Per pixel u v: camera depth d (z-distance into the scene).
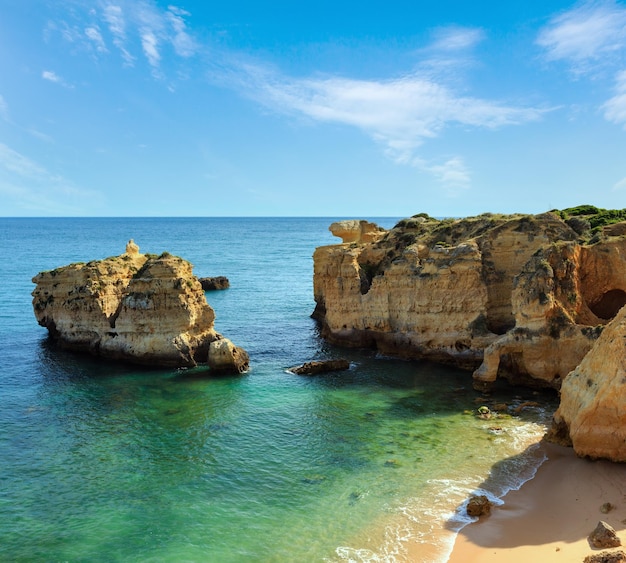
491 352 35.28
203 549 19.34
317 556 18.84
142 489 23.62
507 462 25.19
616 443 23.59
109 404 34.56
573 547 18.16
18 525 20.86
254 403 34.59
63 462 26.23
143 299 43.31
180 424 31.11
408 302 44.56
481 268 41.78
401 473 24.61
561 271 34.88
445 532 20.02
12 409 33.56
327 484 23.86
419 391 36.38
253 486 23.80
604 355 23.48
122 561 18.69
